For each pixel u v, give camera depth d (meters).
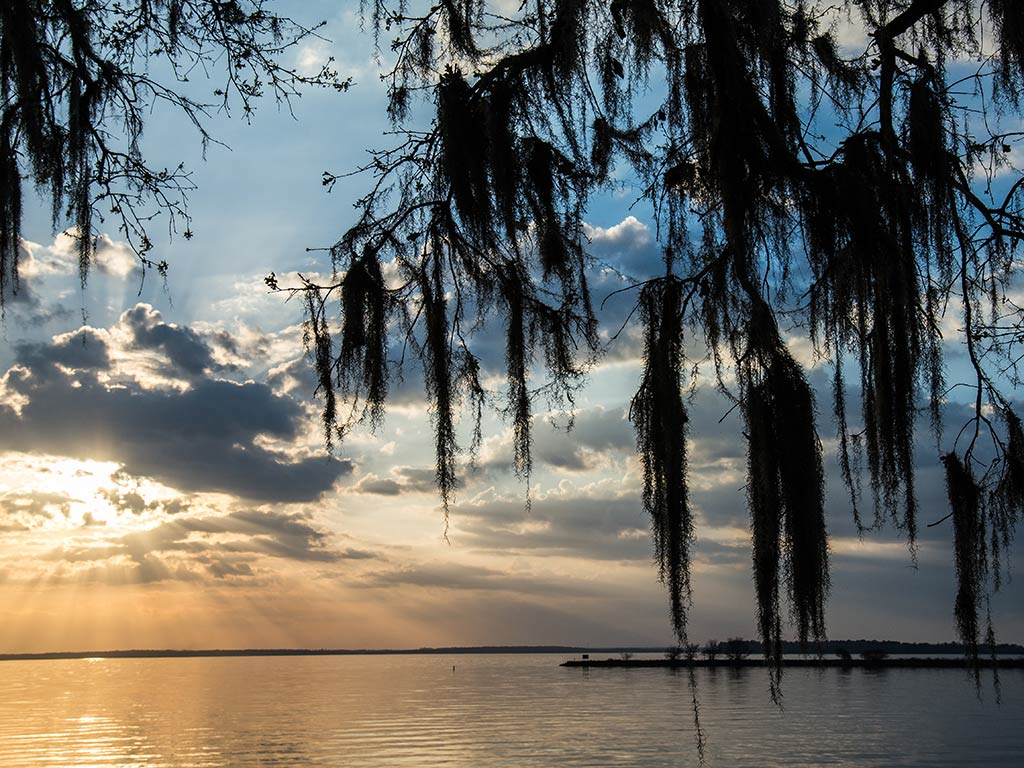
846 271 4.99
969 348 5.11
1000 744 57.59
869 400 4.80
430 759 54.16
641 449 4.89
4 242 5.22
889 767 48.31
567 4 4.81
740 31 4.84
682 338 4.91
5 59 5.17
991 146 5.10
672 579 4.59
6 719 89.12
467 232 5.18
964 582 5.07
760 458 4.41
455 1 5.23
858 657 168.62
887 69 4.91
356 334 5.40
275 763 53.97
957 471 5.13
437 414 5.43
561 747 58.16
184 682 182.12
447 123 5.06
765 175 4.79
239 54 5.73
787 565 4.32
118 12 5.57
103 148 5.61
